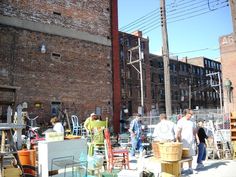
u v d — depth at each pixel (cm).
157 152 827
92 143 1066
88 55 1911
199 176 891
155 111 4838
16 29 1614
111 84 2014
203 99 6919
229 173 938
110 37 2056
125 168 948
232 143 1305
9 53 1574
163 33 1517
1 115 1466
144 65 5047
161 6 1542
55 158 752
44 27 1725
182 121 977
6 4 1594
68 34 1828
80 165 777
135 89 4819
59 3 1816
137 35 5062
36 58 1670
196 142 1047
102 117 1919
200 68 6981
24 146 920
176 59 6303
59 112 1723
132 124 1286
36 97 1641
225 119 1648
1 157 660
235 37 677
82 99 1841
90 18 1958
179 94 6172
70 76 1803
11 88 1541
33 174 743
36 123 1611
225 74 3938
